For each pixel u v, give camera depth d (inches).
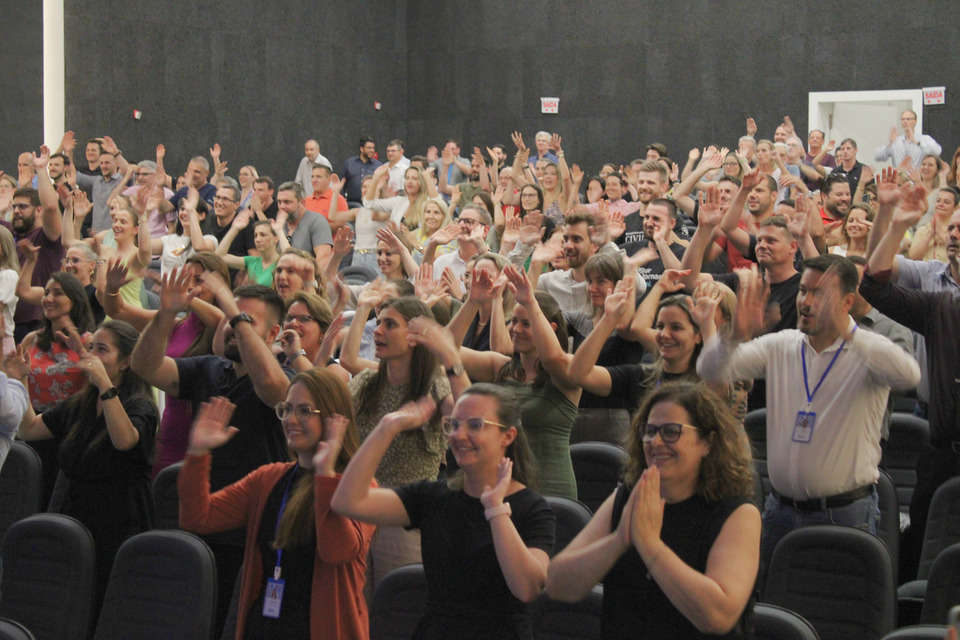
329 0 557.0
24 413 144.2
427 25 575.2
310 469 108.4
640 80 533.0
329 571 104.7
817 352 129.9
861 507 128.3
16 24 457.7
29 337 170.9
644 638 83.8
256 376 129.8
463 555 94.4
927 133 485.1
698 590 78.7
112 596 131.8
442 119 573.3
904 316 143.6
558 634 114.2
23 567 141.9
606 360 167.9
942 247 235.5
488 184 402.3
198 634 126.3
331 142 561.0
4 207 333.1
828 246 248.2
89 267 222.7
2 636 111.5
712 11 518.9
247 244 294.0
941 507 133.9
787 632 99.8
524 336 144.0
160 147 393.1
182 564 129.4
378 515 97.7
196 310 163.6
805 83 505.0
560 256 199.9
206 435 107.7
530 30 551.8
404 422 98.7
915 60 486.0
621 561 85.6
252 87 537.0
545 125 551.2
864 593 117.6
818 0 500.7
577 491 152.0
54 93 480.7
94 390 155.3
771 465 132.0
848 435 127.4
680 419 85.7
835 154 450.3
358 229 332.2
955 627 56.4
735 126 517.7
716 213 182.4
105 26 495.2
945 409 141.2
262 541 108.3
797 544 121.9
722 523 83.7
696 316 130.3
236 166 534.6
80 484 152.9
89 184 393.1
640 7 531.5
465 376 114.0
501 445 96.6
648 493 81.2
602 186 370.6
